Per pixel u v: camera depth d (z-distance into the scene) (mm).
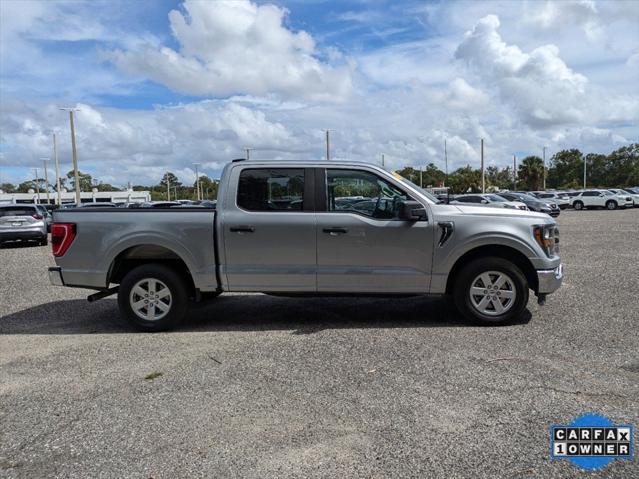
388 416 3551
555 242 5930
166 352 5129
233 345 5301
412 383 4113
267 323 6176
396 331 5660
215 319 6430
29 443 3307
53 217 6016
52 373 4594
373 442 3203
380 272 5781
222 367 4629
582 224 23766
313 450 3125
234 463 3006
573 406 3641
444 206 5848
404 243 5738
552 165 114875
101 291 6090
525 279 5688
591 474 2822
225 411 3701
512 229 5695
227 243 5824
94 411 3760
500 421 3438
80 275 5949
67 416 3689
